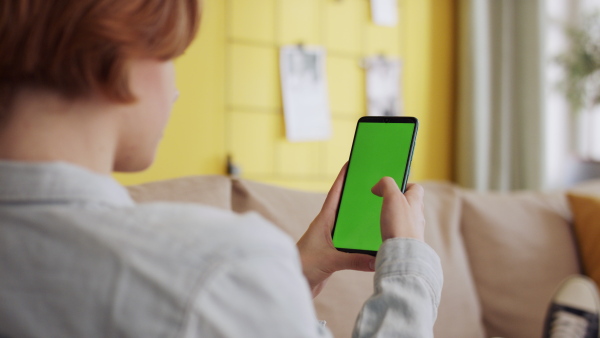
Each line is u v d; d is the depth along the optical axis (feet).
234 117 10.71
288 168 11.18
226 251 1.28
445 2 12.62
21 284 1.34
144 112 1.55
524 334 5.20
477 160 12.15
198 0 1.56
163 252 1.28
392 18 12.03
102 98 1.47
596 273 5.52
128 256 1.29
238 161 10.74
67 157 1.47
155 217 1.37
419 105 12.37
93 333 1.27
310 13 11.35
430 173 12.47
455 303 4.66
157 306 1.24
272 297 1.28
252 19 10.84
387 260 1.75
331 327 3.81
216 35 10.53
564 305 5.13
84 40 1.36
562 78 13.17
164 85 1.60
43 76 1.40
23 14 1.35
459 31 12.53
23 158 1.44
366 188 2.44
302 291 1.36
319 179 11.47
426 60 12.44
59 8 1.36
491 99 12.54
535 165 12.27
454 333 4.58
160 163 10.09
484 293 5.33
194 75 10.34
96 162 1.51
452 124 12.75
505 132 12.51
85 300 1.28
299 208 4.13
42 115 1.45
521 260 5.40
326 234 2.47
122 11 1.38
